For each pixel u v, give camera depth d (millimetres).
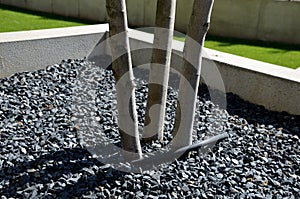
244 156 2369
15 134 2492
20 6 6535
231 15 5055
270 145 2539
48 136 2479
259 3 4848
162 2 2219
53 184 1970
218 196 1969
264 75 3102
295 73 3111
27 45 3658
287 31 4809
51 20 5715
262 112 3086
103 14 5875
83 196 1896
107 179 2033
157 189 1987
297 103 2980
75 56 4043
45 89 3301
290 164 2324
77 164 2156
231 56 3531
